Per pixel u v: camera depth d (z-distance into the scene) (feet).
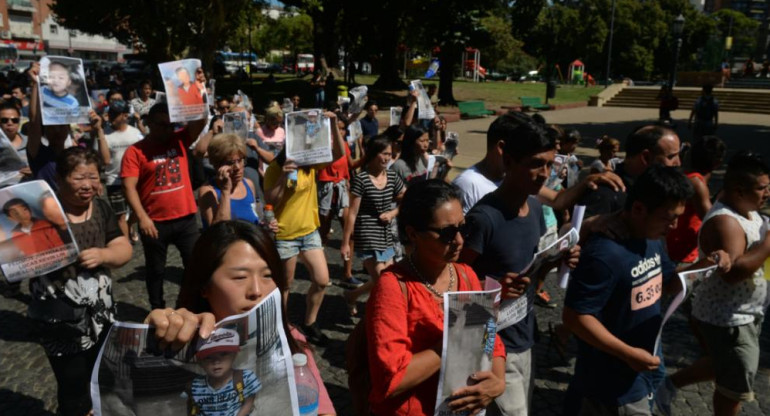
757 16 475.31
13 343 14.87
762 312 9.88
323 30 90.58
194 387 4.52
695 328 10.64
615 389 7.86
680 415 12.07
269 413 4.72
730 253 9.41
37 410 11.87
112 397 4.43
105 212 10.05
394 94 93.40
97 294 9.61
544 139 7.91
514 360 8.39
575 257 7.97
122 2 52.75
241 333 4.62
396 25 100.12
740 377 9.87
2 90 51.52
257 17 91.71
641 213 7.47
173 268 21.13
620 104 107.76
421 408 6.32
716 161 12.61
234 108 31.24
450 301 5.90
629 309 7.70
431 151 25.67
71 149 9.41
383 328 6.15
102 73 92.99
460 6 80.69
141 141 14.51
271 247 5.45
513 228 8.32
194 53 52.44
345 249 15.67
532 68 236.63
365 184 15.06
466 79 188.24
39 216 7.93
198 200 13.11
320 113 13.83
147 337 4.42
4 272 7.70
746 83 117.60
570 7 229.25
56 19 109.50
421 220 6.32
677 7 230.27
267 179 14.11
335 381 13.23
